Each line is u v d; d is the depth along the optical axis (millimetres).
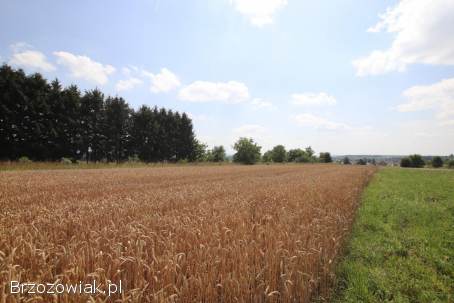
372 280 5078
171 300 3250
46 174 21297
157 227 6059
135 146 65438
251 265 4504
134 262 3906
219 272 4160
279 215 7766
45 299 3189
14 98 42969
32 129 44625
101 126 58344
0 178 17078
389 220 9492
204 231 5543
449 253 6438
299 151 110938
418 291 4734
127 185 15328
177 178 21094
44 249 4133
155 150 68938
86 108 55500
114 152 61375
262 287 3928
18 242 4301
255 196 11430
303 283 4195
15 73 44250
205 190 13273
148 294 3553
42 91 47562
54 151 47750
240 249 4723
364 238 7527
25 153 43688
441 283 4977
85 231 5504
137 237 5137
